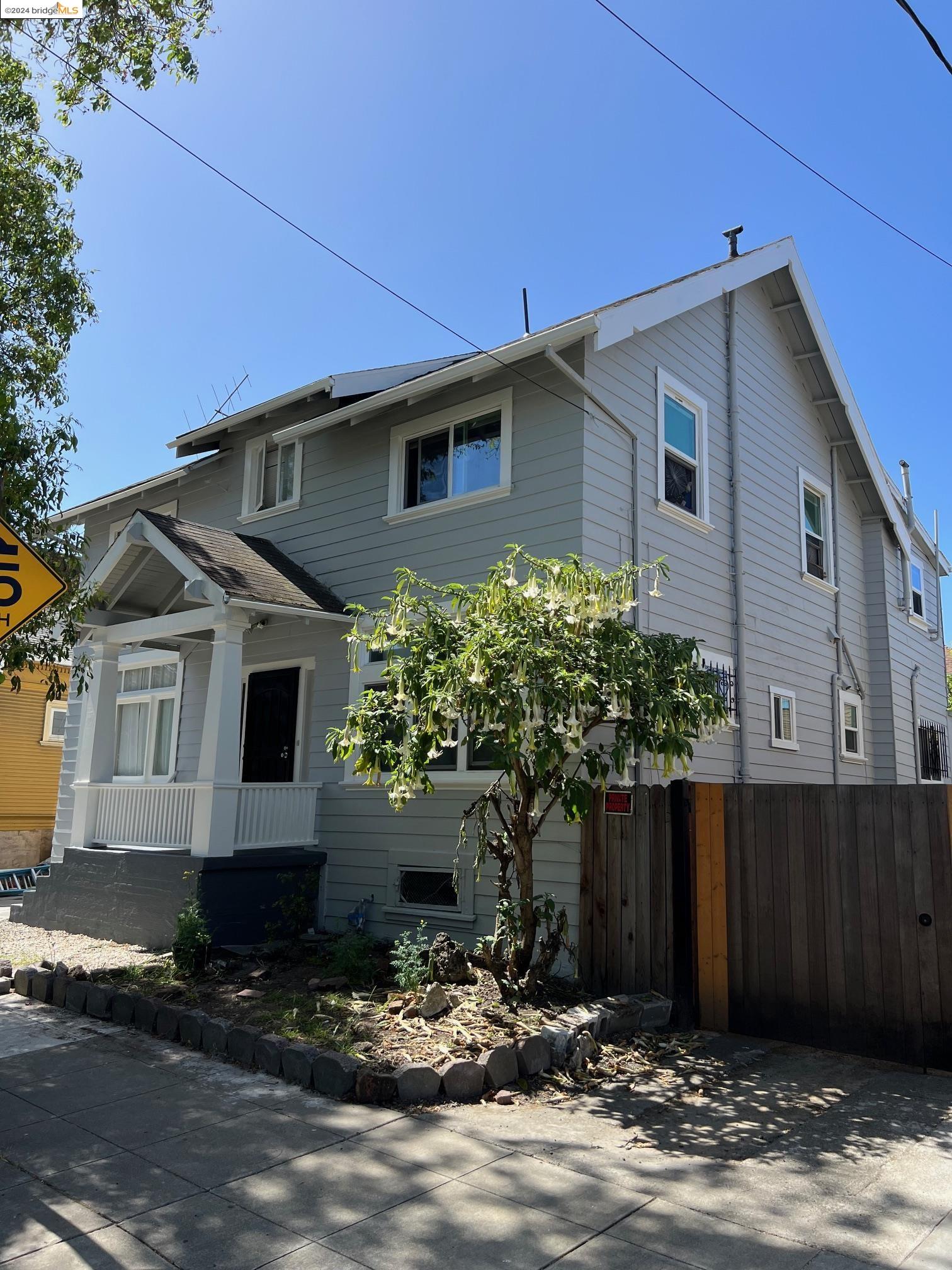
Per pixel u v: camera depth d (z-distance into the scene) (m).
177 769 13.20
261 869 9.84
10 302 8.72
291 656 11.77
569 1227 4.06
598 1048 6.47
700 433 11.16
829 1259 3.80
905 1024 6.50
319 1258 3.79
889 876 6.72
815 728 12.91
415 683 7.10
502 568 7.48
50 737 19.92
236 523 13.12
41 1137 5.05
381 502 10.98
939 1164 4.75
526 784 7.37
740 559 11.45
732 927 7.37
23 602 5.76
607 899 8.02
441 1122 5.27
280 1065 6.05
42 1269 3.71
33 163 8.99
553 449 9.31
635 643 7.15
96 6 7.66
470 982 7.57
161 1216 4.15
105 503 15.29
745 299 12.50
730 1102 5.70
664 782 9.56
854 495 15.05
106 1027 7.30
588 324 8.66
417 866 9.78
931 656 17.12
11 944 9.96
